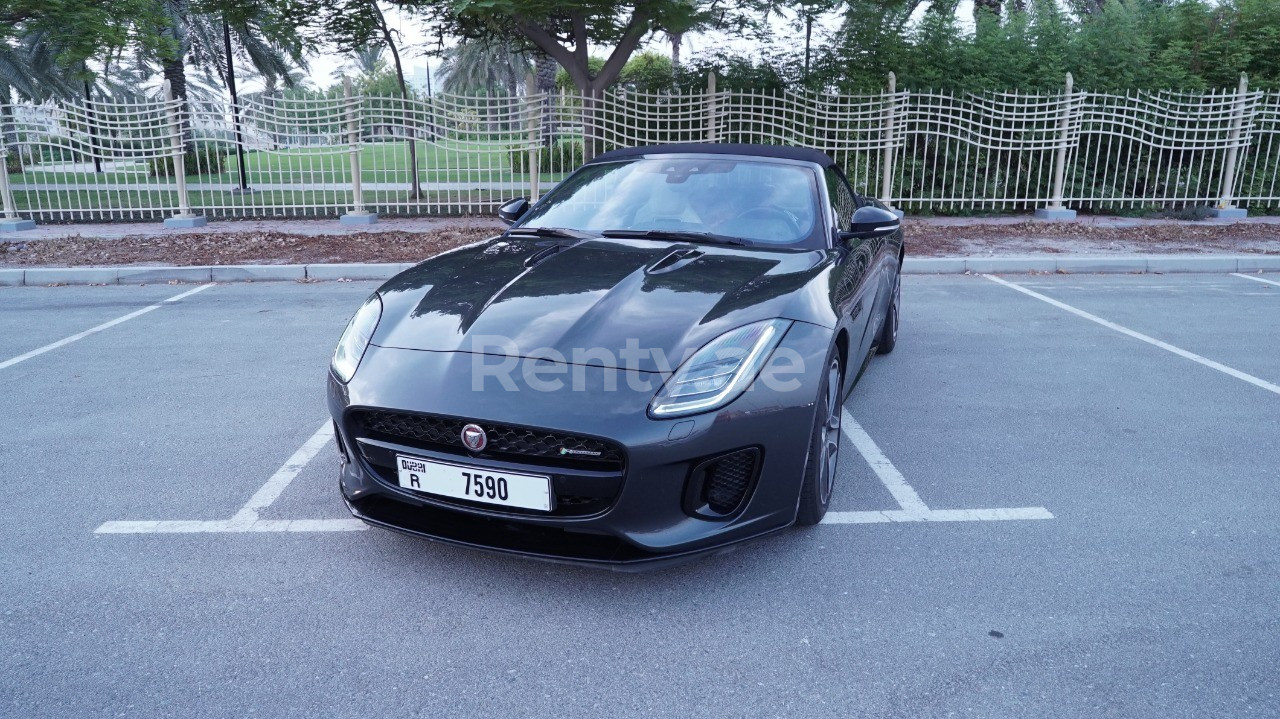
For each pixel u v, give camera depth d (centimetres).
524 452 241
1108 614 252
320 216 1204
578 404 236
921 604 258
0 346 565
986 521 314
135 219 1193
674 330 257
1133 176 1236
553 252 325
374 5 1288
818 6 1216
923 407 444
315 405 442
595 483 238
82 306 697
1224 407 445
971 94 1136
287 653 233
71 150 1127
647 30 1153
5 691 215
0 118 1095
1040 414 433
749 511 256
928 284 804
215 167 2452
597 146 1197
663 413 236
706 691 218
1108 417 429
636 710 210
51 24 1215
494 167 2428
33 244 959
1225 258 884
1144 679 221
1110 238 1019
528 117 1141
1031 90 1217
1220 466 366
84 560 282
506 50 1455
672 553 243
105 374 497
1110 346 569
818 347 270
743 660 231
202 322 634
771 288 288
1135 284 804
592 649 236
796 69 1259
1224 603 258
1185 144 1154
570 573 276
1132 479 352
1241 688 218
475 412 237
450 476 248
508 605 257
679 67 1291
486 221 1137
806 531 306
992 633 243
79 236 1007
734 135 1187
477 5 1019
